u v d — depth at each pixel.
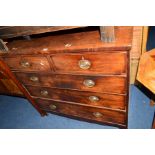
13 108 2.35
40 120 2.05
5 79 1.88
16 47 1.20
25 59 1.21
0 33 1.06
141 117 1.74
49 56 1.08
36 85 1.47
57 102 1.59
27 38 1.27
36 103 1.81
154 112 1.76
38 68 1.24
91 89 1.19
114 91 1.12
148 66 1.22
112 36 0.84
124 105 1.21
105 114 1.43
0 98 2.59
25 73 1.37
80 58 0.98
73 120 1.94
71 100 1.45
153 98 1.73
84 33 1.07
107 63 0.94
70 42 1.02
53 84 1.34
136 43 1.65
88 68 1.02
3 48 1.18
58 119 2.00
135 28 1.54
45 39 1.19
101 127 1.77
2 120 2.20
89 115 1.55
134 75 1.98
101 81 1.08
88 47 0.89
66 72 1.14
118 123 1.48
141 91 2.01
